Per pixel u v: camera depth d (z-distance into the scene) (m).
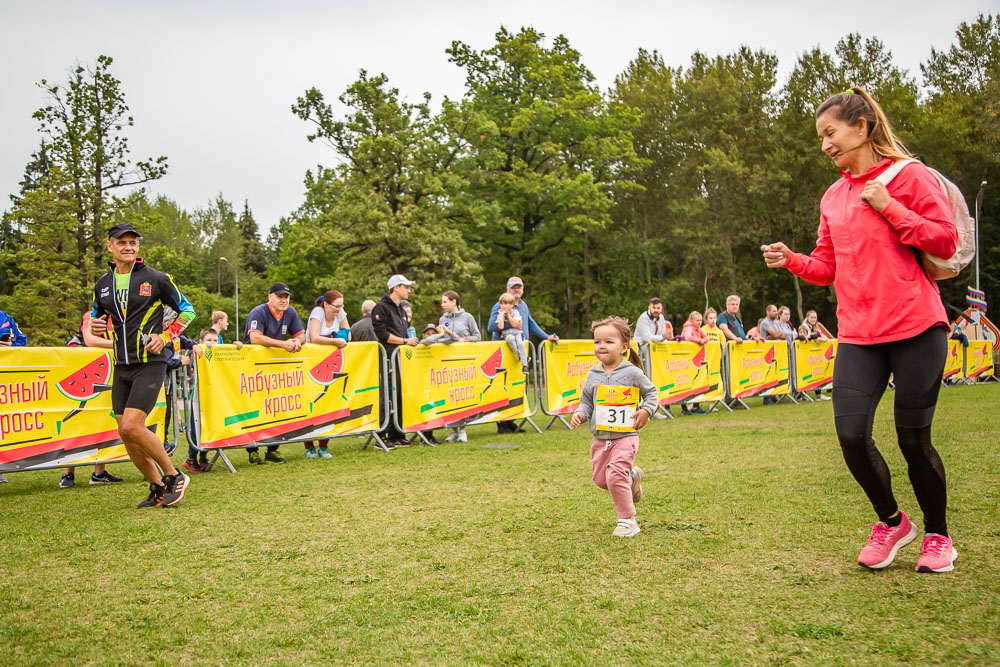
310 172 33.47
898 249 3.28
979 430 8.27
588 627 2.78
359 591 3.32
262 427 7.68
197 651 2.66
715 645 2.57
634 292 43.09
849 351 3.44
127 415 5.30
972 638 2.53
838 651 2.48
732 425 10.19
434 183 31.55
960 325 18.56
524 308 10.86
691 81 43.69
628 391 4.37
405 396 9.01
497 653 2.57
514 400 10.45
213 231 86.00
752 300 42.66
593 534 4.25
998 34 42.22
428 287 31.11
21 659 2.61
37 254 22.69
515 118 34.31
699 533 4.16
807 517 4.44
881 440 7.69
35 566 3.84
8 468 6.29
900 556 3.58
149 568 3.77
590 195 35.69
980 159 38.25
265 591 3.36
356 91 32.44
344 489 5.98
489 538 4.22
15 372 6.38
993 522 4.11
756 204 41.12
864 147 3.44
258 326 7.79
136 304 5.38
